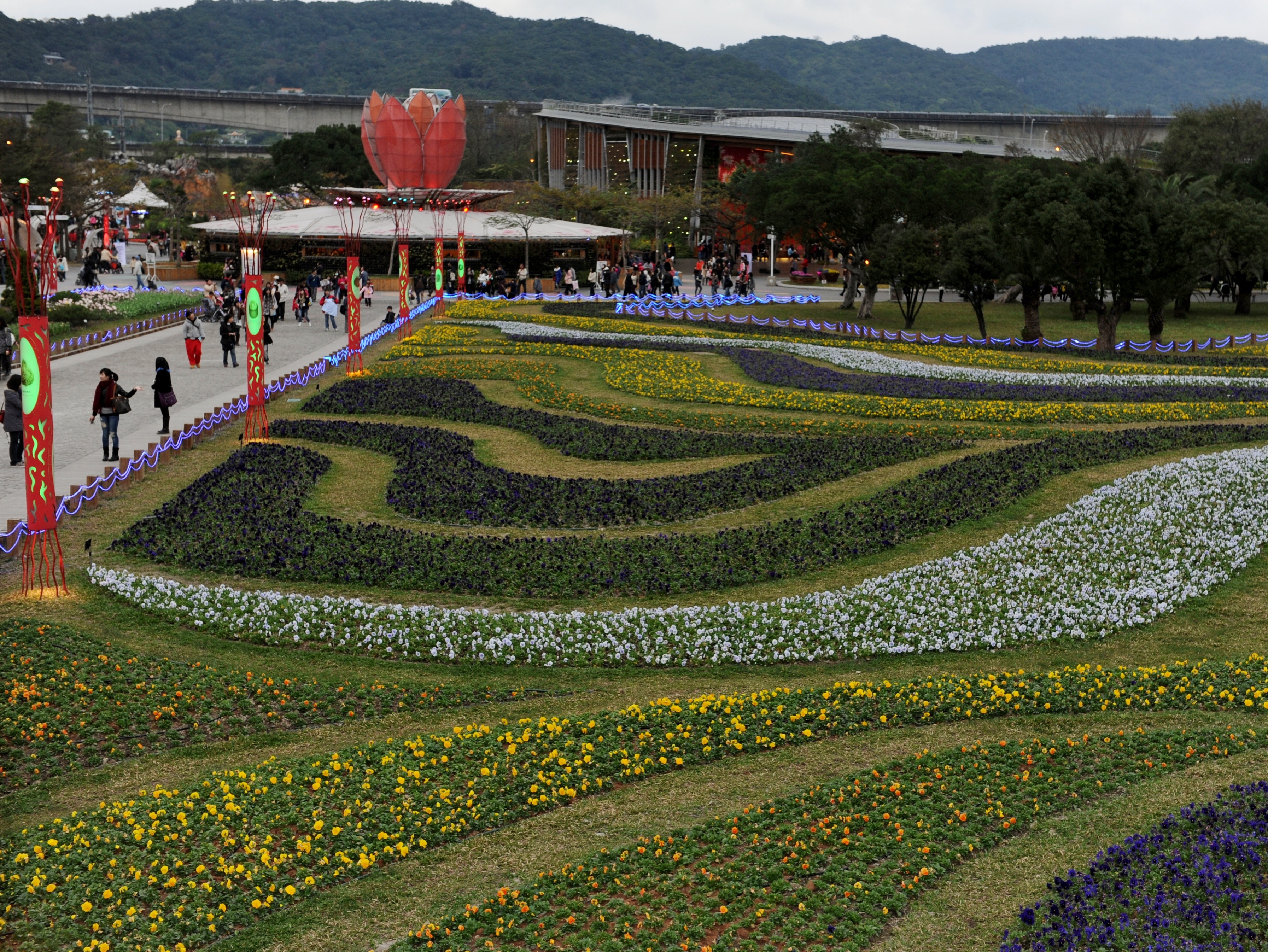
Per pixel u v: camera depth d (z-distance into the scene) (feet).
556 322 173.88
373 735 45.16
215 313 174.60
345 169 347.36
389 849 35.96
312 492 78.13
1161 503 73.26
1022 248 158.61
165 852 35.55
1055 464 83.25
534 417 100.32
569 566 62.44
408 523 71.41
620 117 341.82
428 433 93.76
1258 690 46.47
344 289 192.34
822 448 89.66
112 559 64.39
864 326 182.70
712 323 178.70
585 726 44.29
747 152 330.13
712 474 81.25
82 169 304.71
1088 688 47.57
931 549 67.15
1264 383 122.62
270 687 48.55
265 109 587.68
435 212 260.01
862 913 32.19
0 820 38.58
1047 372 133.69
